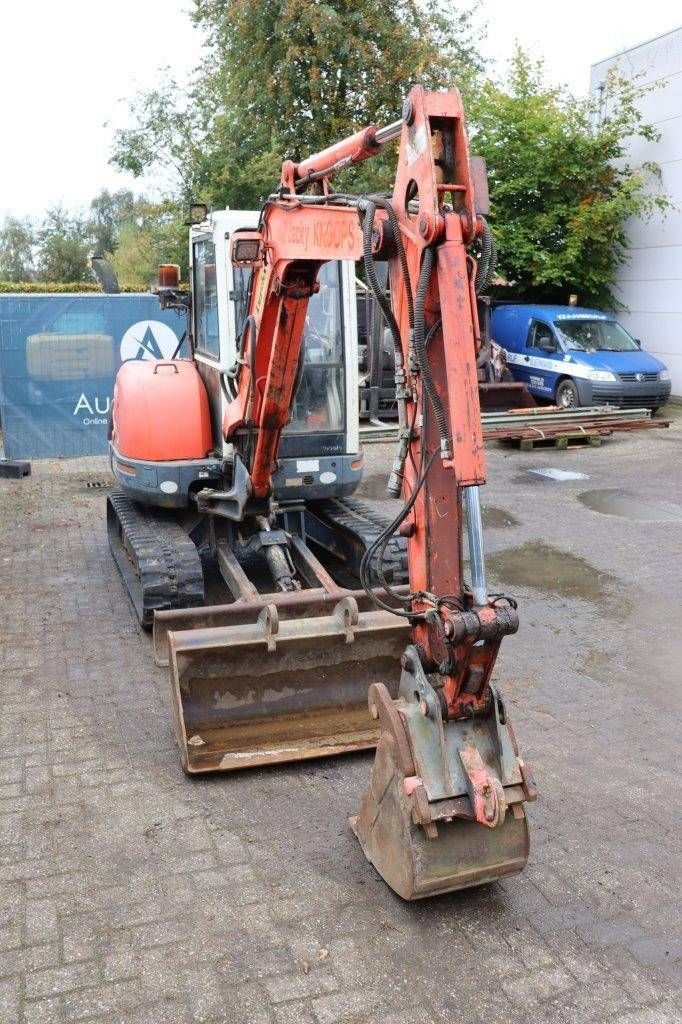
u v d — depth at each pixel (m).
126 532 6.91
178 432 6.77
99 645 6.43
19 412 12.09
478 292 3.27
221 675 4.93
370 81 19.16
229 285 6.32
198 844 4.16
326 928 3.62
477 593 3.34
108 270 9.41
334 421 6.76
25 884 3.86
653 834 4.30
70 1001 3.22
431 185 3.19
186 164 21.25
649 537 9.46
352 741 4.99
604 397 15.88
